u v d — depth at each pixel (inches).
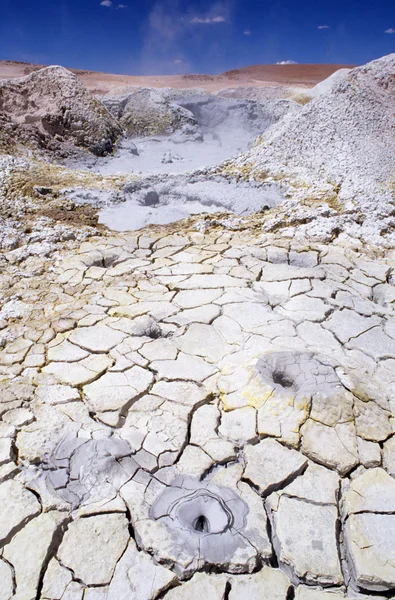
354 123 293.6
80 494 86.6
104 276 173.6
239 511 82.8
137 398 109.2
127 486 87.6
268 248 193.5
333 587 73.3
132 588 71.8
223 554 75.9
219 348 126.7
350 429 96.4
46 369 120.4
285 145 303.1
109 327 138.3
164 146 483.2
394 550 76.6
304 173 275.0
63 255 193.3
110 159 410.0
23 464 93.2
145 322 140.1
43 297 160.4
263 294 156.9
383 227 213.9
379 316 144.8
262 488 86.4
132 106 527.8
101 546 77.6
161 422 101.7
